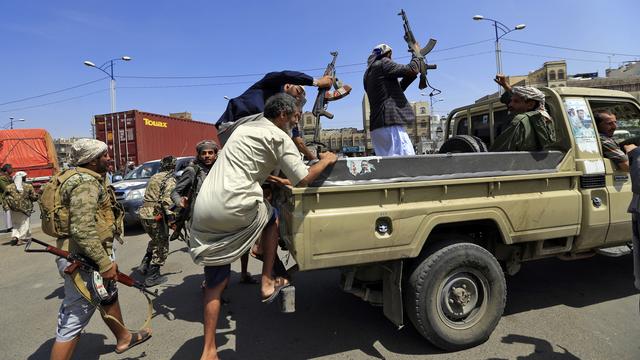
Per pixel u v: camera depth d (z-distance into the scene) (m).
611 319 3.64
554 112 3.76
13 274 6.00
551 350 3.15
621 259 5.39
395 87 4.10
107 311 3.21
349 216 2.82
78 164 2.90
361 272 3.22
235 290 4.83
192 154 18.64
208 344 2.74
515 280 4.76
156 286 5.13
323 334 3.59
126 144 14.66
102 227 2.94
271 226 2.94
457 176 3.14
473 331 3.19
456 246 3.13
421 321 3.06
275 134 2.63
